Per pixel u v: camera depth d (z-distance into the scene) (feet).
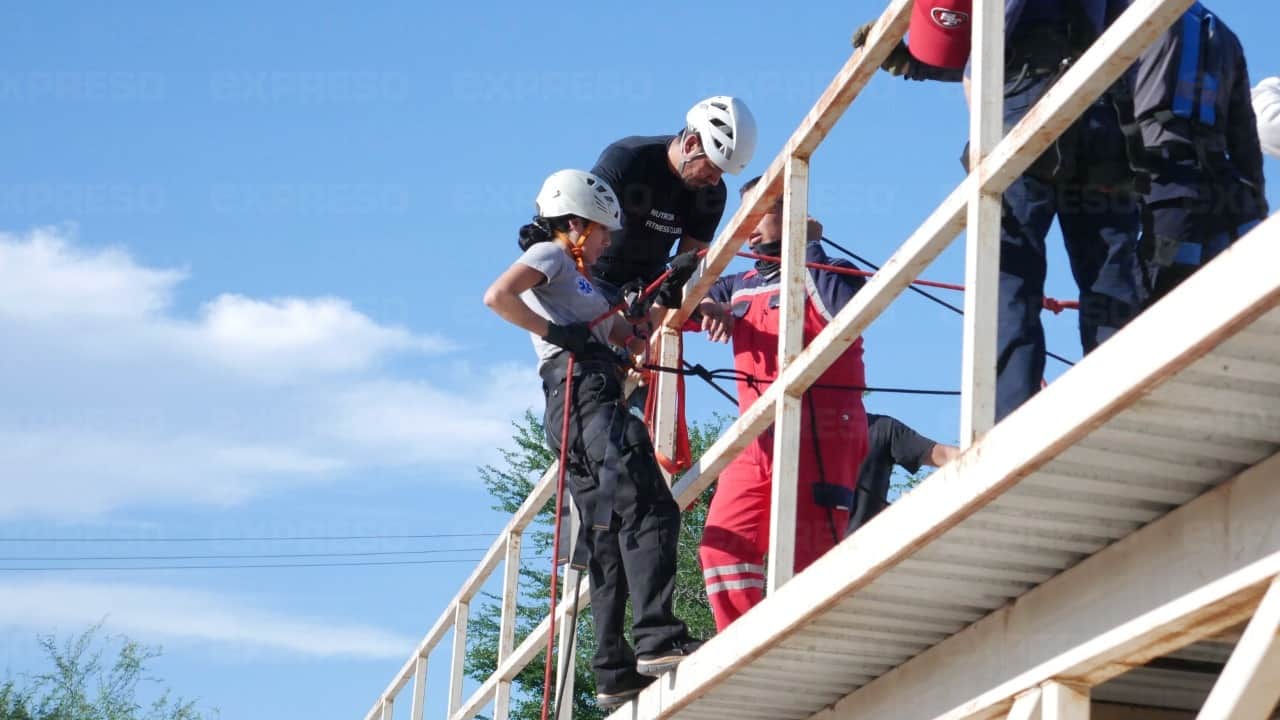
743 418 17.66
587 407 18.44
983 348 12.42
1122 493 11.78
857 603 14.01
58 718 68.64
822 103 16.52
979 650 14.21
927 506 12.47
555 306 19.19
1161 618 11.79
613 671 18.45
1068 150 14.93
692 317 21.31
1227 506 11.41
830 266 20.15
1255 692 10.19
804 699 16.96
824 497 19.03
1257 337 9.72
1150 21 11.23
